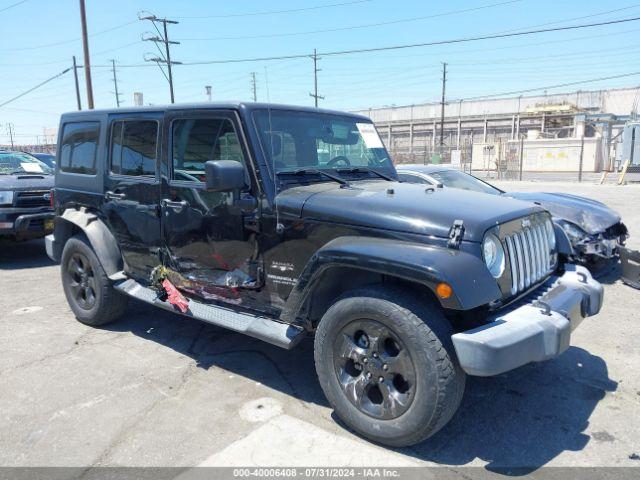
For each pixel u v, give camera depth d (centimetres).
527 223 334
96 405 349
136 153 437
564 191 2017
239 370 404
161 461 287
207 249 388
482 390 372
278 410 342
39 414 337
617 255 674
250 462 285
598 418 334
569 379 389
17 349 448
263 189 348
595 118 4581
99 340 469
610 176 3219
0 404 351
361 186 377
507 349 263
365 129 459
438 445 303
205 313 382
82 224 479
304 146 388
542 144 4206
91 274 495
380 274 320
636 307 557
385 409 293
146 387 375
